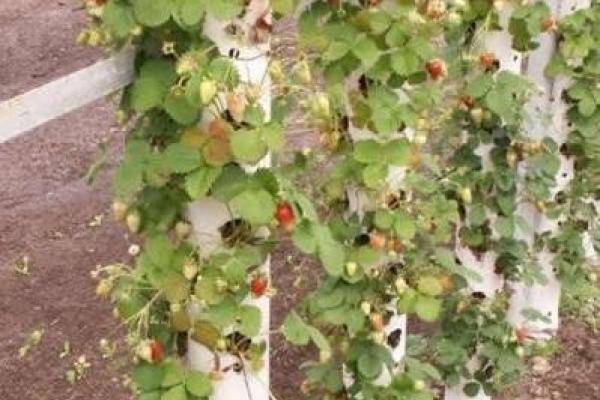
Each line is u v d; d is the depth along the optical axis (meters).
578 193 3.97
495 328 3.55
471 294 3.57
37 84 6.85
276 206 1.71
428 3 2.15
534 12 2.97
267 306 1.89
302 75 1.89
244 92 1.64
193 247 1.78
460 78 3.14
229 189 1.67
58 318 4.47
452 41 3.06
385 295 2.51
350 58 2.13
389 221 2.36
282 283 4.55
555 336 4.39
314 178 2.60
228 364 1.86
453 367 3.59
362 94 2.25
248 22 1.64
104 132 6.31
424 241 2.58
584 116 3.72
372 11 2.11
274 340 4.32
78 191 5.66
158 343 1.83
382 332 2.52
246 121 1.65
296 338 1.96
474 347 3.61
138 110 1.68
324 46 2.12
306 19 2.19
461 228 3.46
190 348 1.88
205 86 1.56
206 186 1.65
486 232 3.46
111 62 1.71
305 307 2.76
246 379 1.89
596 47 3.51
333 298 2.45
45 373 4.11
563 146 3.85
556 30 3.53
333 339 2.69
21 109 1.57
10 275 4.81
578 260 4.10
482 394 3.72
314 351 4.28
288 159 2.90
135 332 1.91
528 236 4.05
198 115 1.68
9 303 4.59
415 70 2.14
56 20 8.03
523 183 3.68
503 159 3.36
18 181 5.78
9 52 7.38
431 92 2.32
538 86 3.46
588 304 4.64
